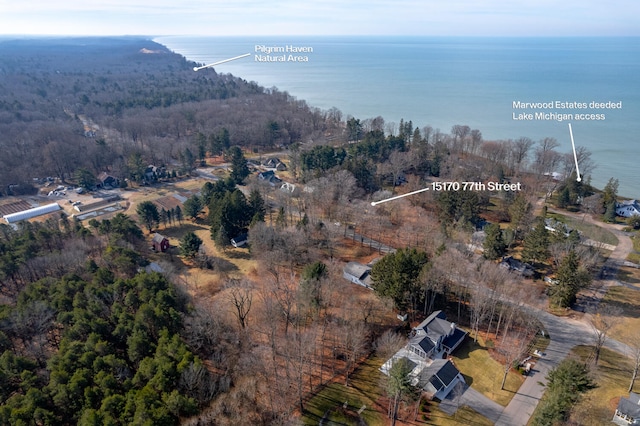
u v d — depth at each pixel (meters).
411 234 113.50
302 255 103.38
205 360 68.50
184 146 192.25
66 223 119.31
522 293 81.81
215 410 54.28
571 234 103.88
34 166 168.75
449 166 160.75
